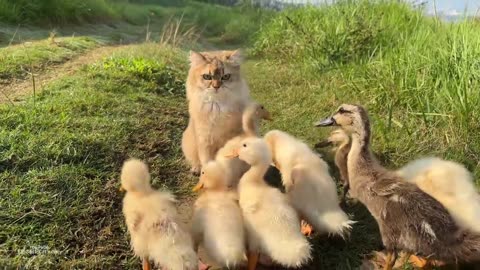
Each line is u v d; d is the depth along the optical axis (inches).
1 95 69.6
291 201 45.9
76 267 41.4
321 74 89.8
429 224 40.1
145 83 79.0
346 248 45.6
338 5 112.5
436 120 63.2
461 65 67.4
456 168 45.0
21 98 68.2
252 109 54.3
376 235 47.4
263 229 41.4
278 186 54.7
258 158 44.6
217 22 183.9
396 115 68.1
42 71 82.8
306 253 40.5
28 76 78.9
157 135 62.0
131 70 81.4
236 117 55.6
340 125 47.6
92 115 63.4
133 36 142.6
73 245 43.4
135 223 41.2
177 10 215.2
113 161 54.5
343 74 84.7
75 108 63.9
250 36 144.9
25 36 109.8
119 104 68.2
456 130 60.9
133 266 42.5
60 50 97.8
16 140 53.1
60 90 70.9
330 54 93.0
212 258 41.4
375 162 46.2
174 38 117.7
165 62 94.6
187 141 57.0
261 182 45.1
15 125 56.8
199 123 55.5
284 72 95.1
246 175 45.1
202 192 45.9
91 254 42.9
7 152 50.9
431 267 43.2
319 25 104.8
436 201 41.8
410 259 44.4
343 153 50.6
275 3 187.9
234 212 42.4
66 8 135.8
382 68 77.1
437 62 70.4
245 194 43.5
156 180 54.3
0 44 99.2
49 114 60.9
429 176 45.2
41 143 53.4
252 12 181.3
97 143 55.9
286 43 108.3
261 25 139.1
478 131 60.6
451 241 39.9
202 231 41.8
